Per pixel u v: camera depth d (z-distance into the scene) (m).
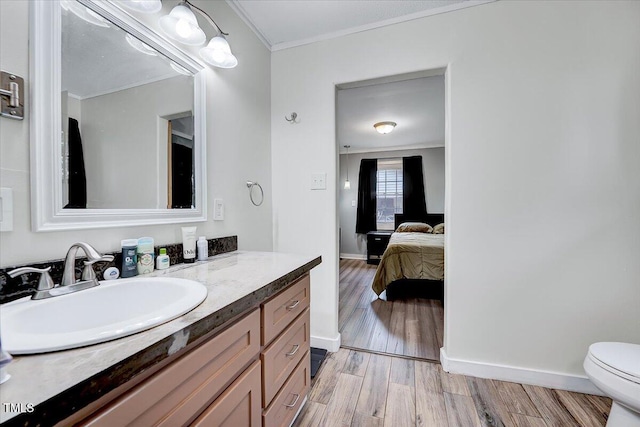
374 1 1.63
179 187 1.26
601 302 1.49
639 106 1.42
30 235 0.75
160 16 1.17
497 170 1.62
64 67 0.83
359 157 5.84
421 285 3.24
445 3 1.65
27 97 0.75
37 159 0.76
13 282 0.70
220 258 1.34
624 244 1.45
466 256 1.67
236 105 1.67
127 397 0.47
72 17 0.86
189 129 1.32
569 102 1.51
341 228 5.93
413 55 1.75
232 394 0.75
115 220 0.97
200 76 1.37
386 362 1.82
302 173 2.03
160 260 1.08
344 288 3.67
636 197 1.43
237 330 0.77
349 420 1.31
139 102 1.08
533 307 1.58
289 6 1.67
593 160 1.48
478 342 1.67
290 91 2.04
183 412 0.59
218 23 1.52
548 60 1.53
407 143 5.21
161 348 0.51
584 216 1.50
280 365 1.03
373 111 3.43
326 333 1.98
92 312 0.76
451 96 1.68
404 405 1.41
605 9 1.46
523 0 1.57
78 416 0.40
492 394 1.49
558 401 1.43
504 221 1.61
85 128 0.89
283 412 1.06
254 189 1.87
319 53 1.97
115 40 0.99
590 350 1.22
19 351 0.45
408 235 4.09
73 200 0.85
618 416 1.11
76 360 0.45
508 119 1.59
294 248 2.06
